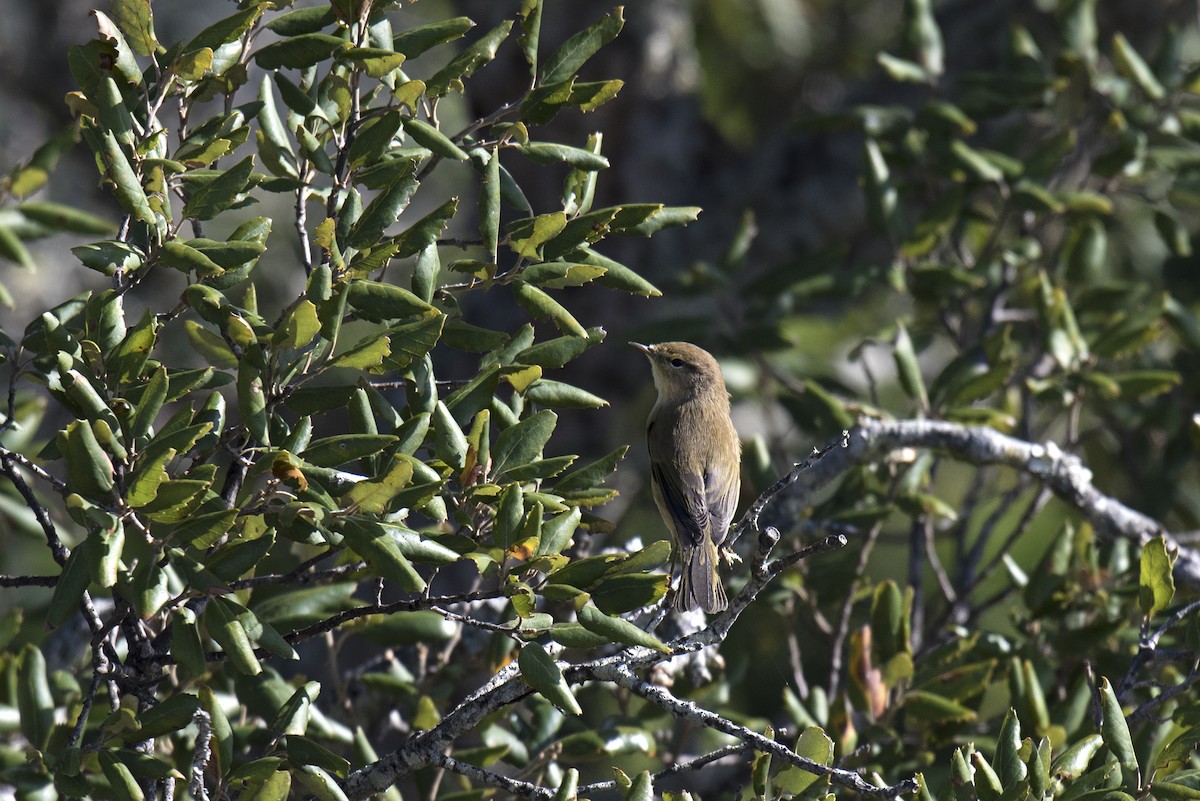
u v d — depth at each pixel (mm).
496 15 17875
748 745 6828
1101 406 14484
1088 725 9969
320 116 7918
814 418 13297
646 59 18641
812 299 14688
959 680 10195
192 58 7453
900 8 20203
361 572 8430
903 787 6477
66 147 11094
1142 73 14344
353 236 7469
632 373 18578
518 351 7988
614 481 17984
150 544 6508
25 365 7590
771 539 6820
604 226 7902
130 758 6906
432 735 7398
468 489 7383
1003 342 12664
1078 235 14469
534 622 7020
